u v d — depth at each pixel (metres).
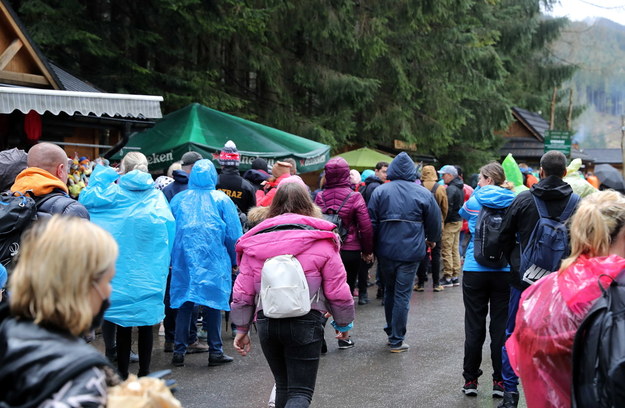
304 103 17.55
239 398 5.68
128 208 5.35
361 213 7.30
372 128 18.73
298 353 4.20
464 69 20.02
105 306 2.06
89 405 1.81
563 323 2.96
